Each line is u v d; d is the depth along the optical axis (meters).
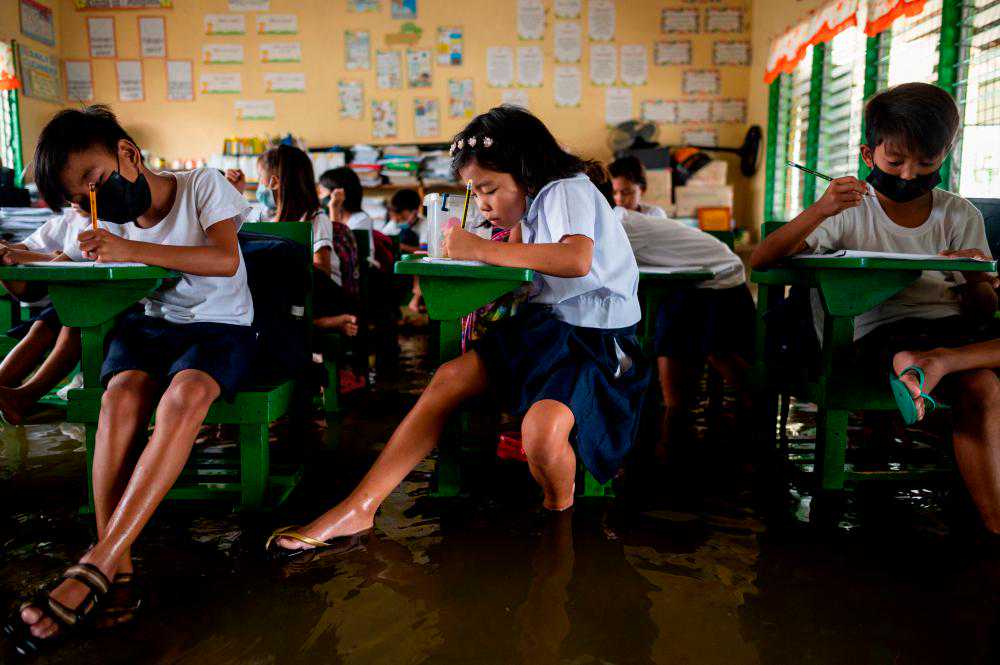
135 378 1.56
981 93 3.38
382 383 3.41
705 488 1.95
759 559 1.50
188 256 1.61
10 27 5.69
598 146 6.55
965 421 1.66
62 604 1.22
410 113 6.55
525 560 1.49
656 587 1.38
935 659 1.15
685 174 6.14
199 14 6.43
